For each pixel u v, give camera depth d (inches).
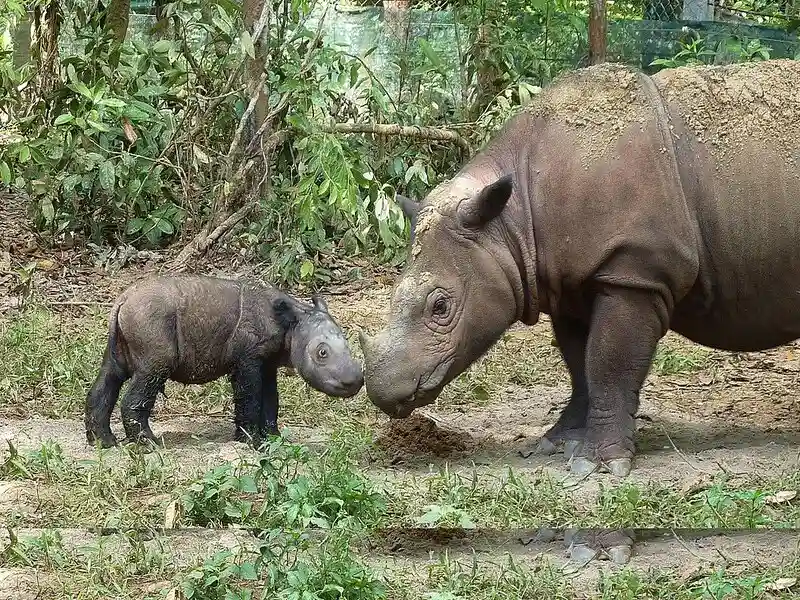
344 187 451.8
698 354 438.6
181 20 558.6
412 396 298.8
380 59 647.1
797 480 295.0
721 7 698.2
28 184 558.9
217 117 559.8
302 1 494.6
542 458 322.3
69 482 288.5
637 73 316.8
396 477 302.7
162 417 360.2
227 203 523.5
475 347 307.1
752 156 310.0
